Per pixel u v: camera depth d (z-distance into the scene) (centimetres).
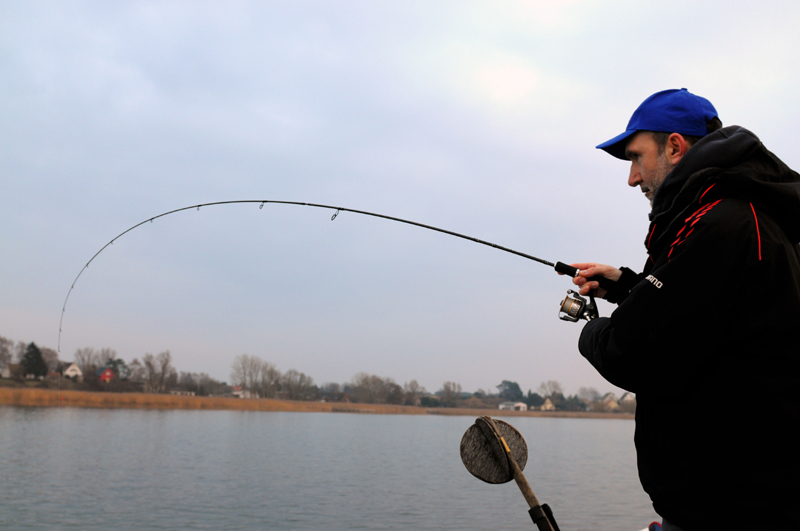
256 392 12425
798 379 131
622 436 6266
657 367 140
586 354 164
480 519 1521
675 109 173
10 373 9700
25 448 2664
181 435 3878
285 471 2331
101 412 6438
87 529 1309
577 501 1816
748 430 133
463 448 164
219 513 1506
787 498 128
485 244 310
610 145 191
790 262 138
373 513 1567
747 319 135
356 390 13900
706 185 147
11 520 1361
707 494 137
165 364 11562
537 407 15988
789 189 142
